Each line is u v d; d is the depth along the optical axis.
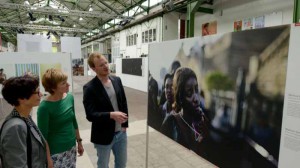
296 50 1.02
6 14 12.44
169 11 8.29
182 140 1.88
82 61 16.69
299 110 1.03
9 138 0.95
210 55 1.54
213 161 1.56
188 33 7.23
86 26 16.56
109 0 10.51
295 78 1.03
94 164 2.70
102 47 18.44
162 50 2.09
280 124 1.11
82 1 10.91
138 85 9.78
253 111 1.25
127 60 10.73
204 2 7.46
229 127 1.42
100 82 1.74
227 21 7.13
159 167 2.64
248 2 6.35
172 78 1.96
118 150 1.90
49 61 6.55
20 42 9.69
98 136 1.73
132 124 4.39
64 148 1.53
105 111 1.73
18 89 1.02
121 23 11.65
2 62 6.11
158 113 2.20
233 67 1.36
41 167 1.14
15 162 0.95
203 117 1.63
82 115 5.08
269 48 1.15
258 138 1.23
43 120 1.42
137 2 10.70
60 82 1.46
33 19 10.40
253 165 1.27
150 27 10.26
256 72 1.22
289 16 5.26
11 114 1.04
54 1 11.00
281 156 1.12
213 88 1.52
